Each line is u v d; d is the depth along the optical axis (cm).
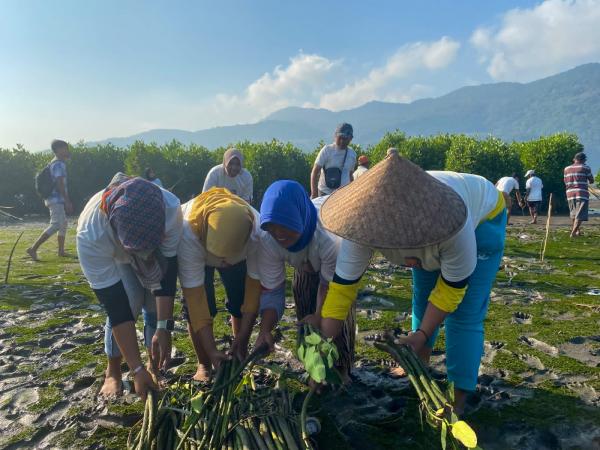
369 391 371
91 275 300
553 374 398
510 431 318
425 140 2275
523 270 824
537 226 1539
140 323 550
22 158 2288
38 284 743
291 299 650
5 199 2295
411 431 317
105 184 2453
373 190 252
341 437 310
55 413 350
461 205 255
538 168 2094
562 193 2127
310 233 314
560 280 742
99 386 387
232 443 271
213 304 402
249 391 311
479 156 2064
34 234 1502
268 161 2270
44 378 406
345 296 300
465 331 312
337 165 752
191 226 319
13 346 479
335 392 368
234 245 301
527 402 351
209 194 338
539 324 525
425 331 288
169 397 308
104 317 573
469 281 308
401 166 251
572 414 334
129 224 266
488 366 414
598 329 504
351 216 252
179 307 609
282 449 259
